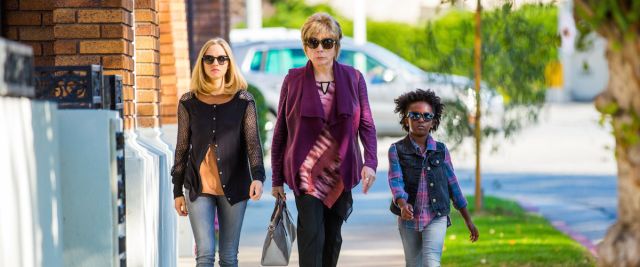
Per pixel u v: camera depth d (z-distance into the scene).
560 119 84.31
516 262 24.39
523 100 32.72
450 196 19.03
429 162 18.66
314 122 18.95
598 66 114.62
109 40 19.62
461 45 32.88
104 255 16.53
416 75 53.19
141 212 19.28
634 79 12.14
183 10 29.69
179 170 19.42
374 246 27.58
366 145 19.42
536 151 58.19
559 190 41.00
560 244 27.12
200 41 41.59
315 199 19.00
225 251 19.31
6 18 21.12
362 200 37.72
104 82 17.56
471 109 33.09
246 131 19.20
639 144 12.27
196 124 19.08
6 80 12.69
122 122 17.38
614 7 11.98
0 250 12.32
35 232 13.85
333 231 19.45
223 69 19.08
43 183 14.34
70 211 16.50
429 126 18.66
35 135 14.01
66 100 16.44
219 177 19.03
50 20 21.12
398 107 19.08
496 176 46.03
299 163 18.95
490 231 29.30
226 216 19.22
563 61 114.44
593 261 24.53
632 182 12.38
